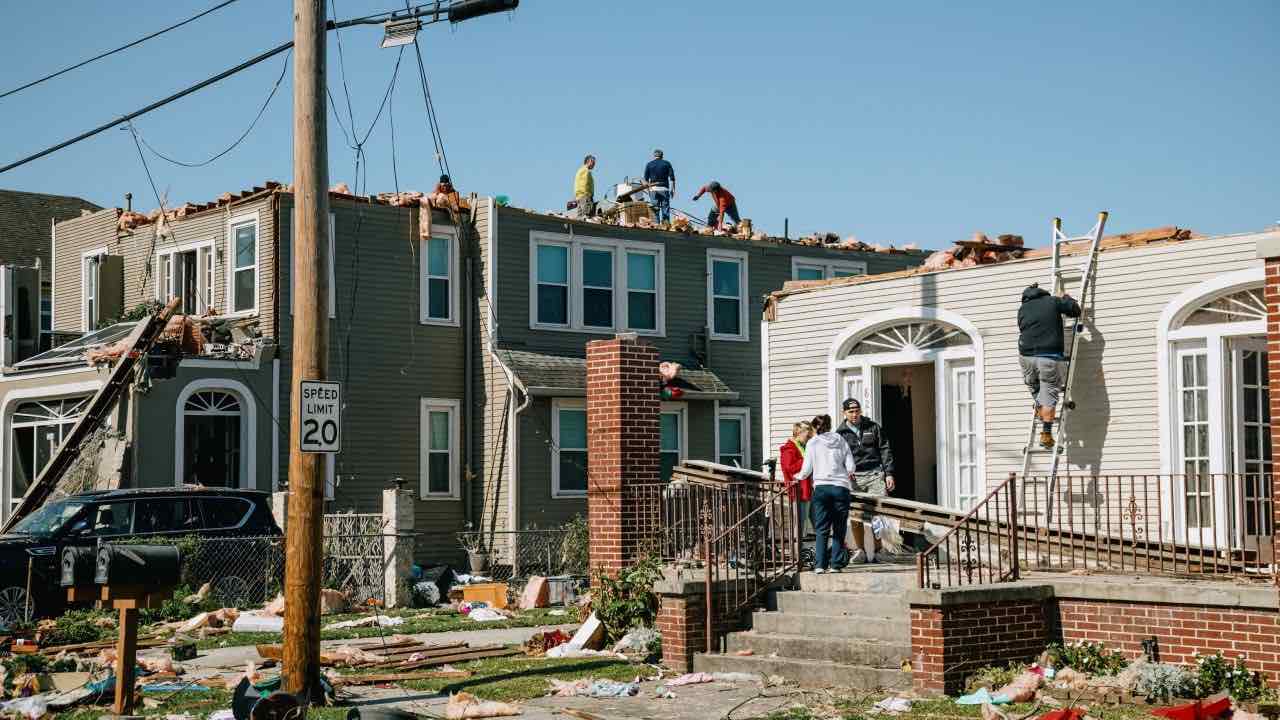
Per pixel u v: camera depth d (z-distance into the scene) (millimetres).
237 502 22531
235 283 29078
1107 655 13227
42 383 28406
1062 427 17078
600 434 18734
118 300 31969
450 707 12570
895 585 15227
